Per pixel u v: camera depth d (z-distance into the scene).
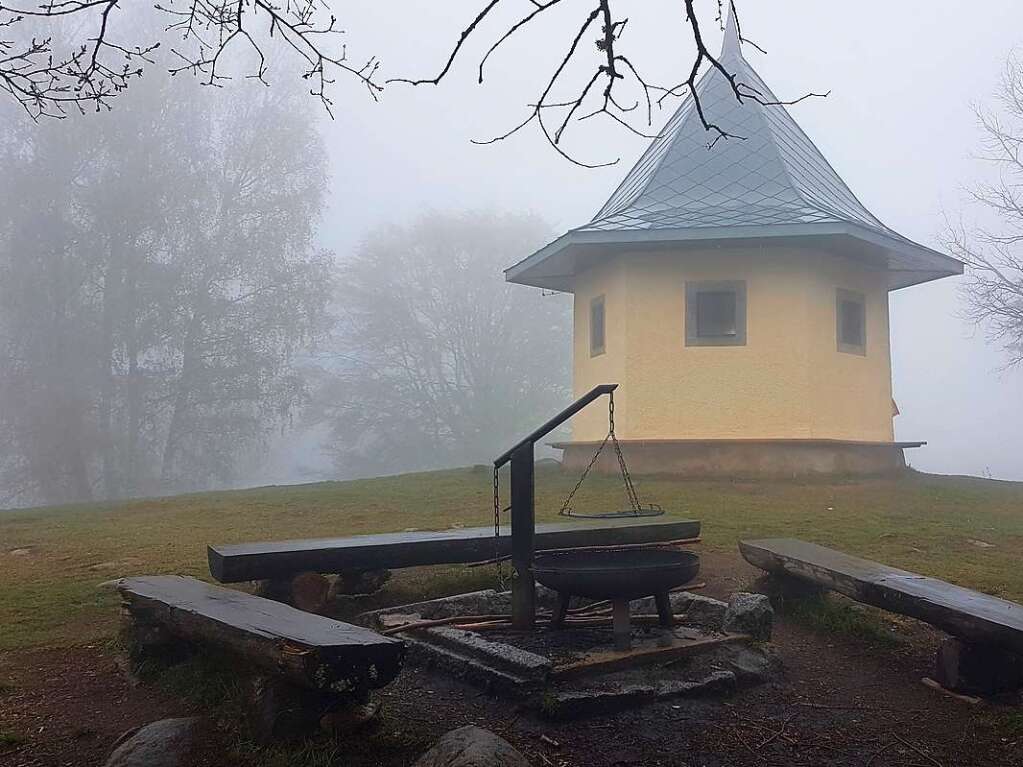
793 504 11.20
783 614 6.19
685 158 15.22
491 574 7.05
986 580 7.21
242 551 5.77
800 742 4.20
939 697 4.82
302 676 3.44
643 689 4.52
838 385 14.02
